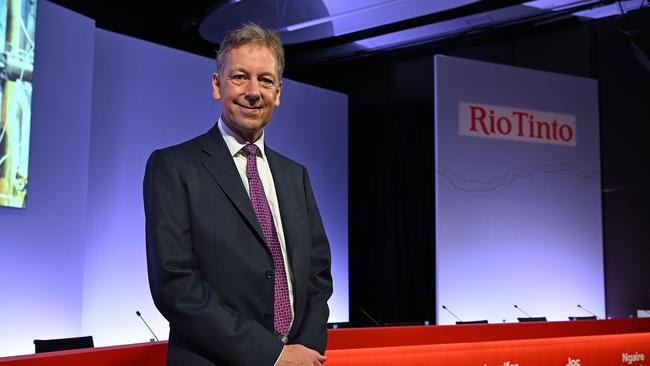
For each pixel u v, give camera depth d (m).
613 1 7.35
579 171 7.62
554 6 7.44
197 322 1.16
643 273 7.51
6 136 4.32
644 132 7.55
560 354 1.99
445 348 1.80
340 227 7.59
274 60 1.36
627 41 7.68
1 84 4.29
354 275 8.55
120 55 5.87
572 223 7.52
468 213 7.09
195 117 6.37
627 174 7.67
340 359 1.66
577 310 7.42
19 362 1.18
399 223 8.34
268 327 1.25
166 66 6.20
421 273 8.21
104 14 7.29
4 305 4.46
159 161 1.31
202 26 7.24
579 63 7.98
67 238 4.97
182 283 1.19
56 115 4.93
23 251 4.61
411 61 8.62
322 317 1.35
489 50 8.40
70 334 4.96
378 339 1.96
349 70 8.98
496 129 7.30
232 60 1.34
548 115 7.54
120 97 5.84
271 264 1.29
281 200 1.40
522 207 7.33
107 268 5.61
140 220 5.89
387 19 7.26
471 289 7.00
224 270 1.25
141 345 1.45
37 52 4.79
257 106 1.34
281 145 7.12
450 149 7.09
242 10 6.89
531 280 7.27
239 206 1.29
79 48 5.16
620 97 7.73
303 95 7.38
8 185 4.34
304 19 7.05
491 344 1.88
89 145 5.21
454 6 6.91
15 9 4.41
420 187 8.36
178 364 1.21
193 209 1.26
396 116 8.53
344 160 7.71
